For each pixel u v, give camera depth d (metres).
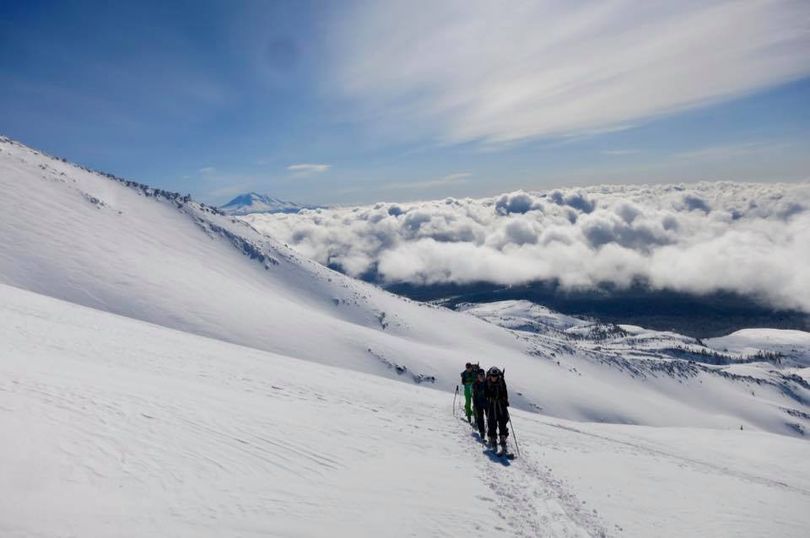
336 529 7.71
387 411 19.44
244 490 8.53
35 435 8.42
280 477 9.56
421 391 30.73
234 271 158.25
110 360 18.72
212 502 7.75
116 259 104.69
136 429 10.09
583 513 10.59
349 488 9.76
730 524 11.13
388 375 98.06
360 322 167.75
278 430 12.71
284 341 92.12
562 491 12.01
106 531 6.12
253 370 23.69
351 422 15.82
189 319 87.19
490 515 9.66
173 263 123.31
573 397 139.38
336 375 29.17
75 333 23.77
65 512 6.35
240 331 89.62
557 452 17.03
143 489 7.60
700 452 25.91
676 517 11.20
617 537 9.53
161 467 8.59
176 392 14.38
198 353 26.05
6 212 105.62
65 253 97.81
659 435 32.53
